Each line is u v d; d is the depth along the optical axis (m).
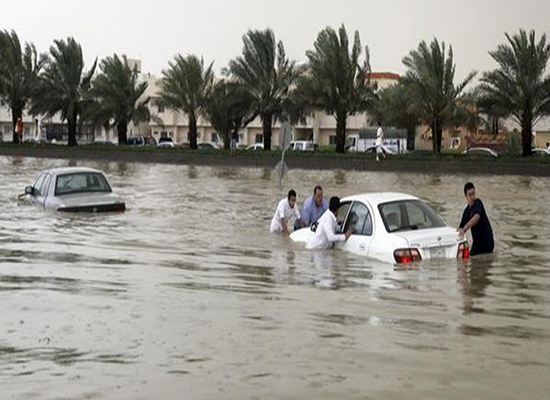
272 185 32.12
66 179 19.66
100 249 13.18
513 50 48.62
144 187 30.33
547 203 24.58
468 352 6.68
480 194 28.50
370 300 8.92
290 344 6.90
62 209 18.48
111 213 19.00
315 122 90.69
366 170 46.97
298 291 9.45
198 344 6.88
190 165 51.06
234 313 8.16
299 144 66.81
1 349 6.70
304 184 33.31
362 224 12.33
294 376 5.95
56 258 12.05
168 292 9.32
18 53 64.69
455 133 68.44
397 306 8.60
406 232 11.85
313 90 54.44
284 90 56.72
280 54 56.84
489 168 44.53
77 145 64.69
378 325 7.66
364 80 54.62
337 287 9.73
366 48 54.59
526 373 6.07
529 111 49.06
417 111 52.56
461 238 11.89
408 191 29.72
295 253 12.68
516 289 9.73
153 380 5.84
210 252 12.95
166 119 96.44
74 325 7.58
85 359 6.40
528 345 6.94
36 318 7.87
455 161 45.97
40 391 5.58
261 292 9.37
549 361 6.41
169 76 59.59
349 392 5.57
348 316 8.06
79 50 64.38
